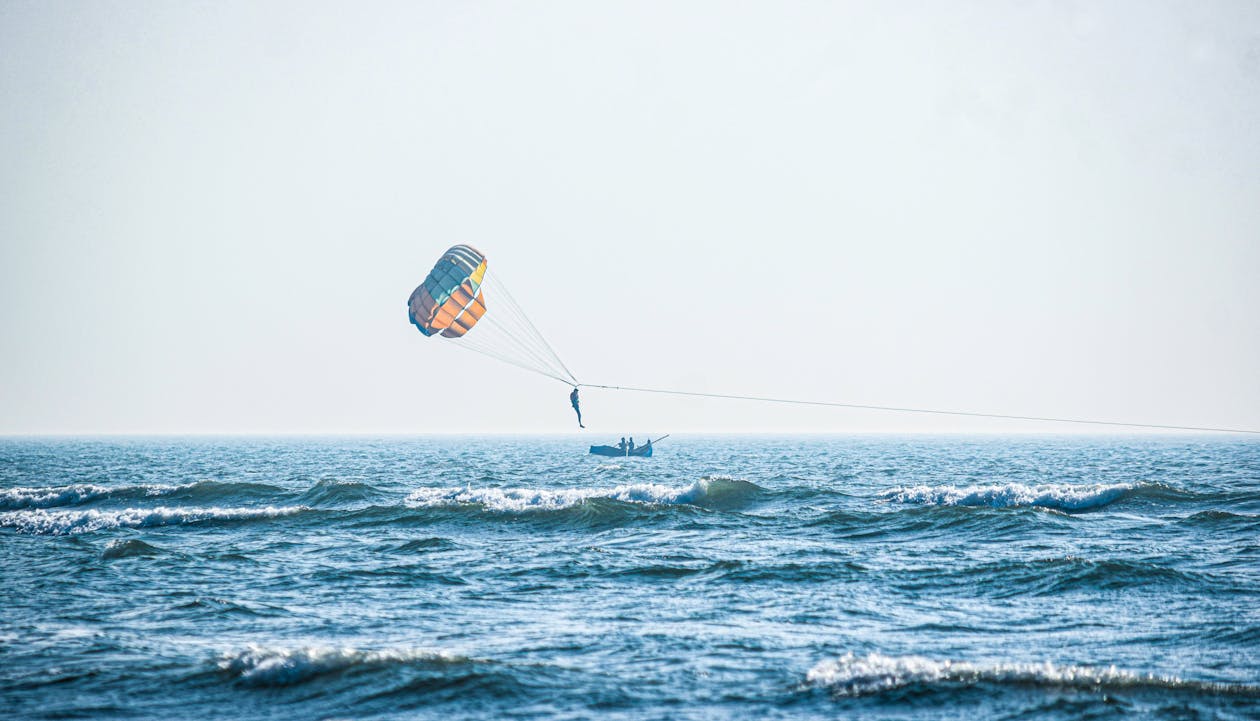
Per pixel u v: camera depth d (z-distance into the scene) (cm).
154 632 2134
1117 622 2158
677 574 2803
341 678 1722
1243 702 1583
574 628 2155
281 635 2100
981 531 3584
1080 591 2475
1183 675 1747
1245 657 1853
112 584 2730
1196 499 4347
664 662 1853
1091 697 1608
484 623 2214
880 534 3606
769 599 2459
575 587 2647
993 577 2670
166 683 1723
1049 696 1614
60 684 1720
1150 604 2325
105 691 1683
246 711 1588
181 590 2639
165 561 3105
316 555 3244
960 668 1742
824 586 2611
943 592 2519
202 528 3984
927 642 2008
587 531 3762
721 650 1942
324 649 1859
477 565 3009
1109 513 4062
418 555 3225
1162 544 3250
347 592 2603
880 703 1596
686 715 1554
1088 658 1866
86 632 2128
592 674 1773
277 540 3616
